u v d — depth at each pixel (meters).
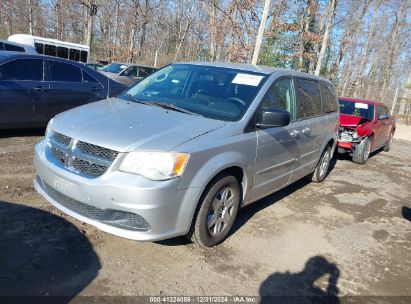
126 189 3.12
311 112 5.70
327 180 7.48
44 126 7.40
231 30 18.38
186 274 3.43
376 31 39.06
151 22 36.09
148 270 3.41
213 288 3.30
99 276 3.22
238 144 3.86
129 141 3.26
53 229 3.82
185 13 35.81
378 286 3.73
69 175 3.31
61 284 3.05
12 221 3.87
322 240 4.58
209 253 3.84
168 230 3.34
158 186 3.16
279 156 4.73
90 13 30.94
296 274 3.72
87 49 24.22
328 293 3.49
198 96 4.37
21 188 4.71
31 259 3.29
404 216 5.91
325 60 29.22
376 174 8.75
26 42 21.61
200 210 3.60
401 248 4.68
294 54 20.22
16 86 6.75
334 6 20.30
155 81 4.88
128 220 3.24
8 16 35.22
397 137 18.97
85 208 3.37
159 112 3.96
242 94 4.33
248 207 5.27
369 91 41.88
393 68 41.97
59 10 37.75
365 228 5.18
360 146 9.36
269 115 4.05
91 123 3.57
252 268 3.71
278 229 4.69
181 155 3.27
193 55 32.50
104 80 8.23
